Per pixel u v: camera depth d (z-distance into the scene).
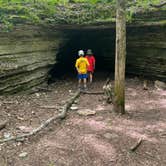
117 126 10.66
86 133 9.94
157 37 17.44
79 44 22.73
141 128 10.51
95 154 8.43
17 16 15.46
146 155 8.48
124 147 8.91
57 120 11.02
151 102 13.91
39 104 13.20
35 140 9.24
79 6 18.78
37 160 7.99
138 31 18.44
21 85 14.66
